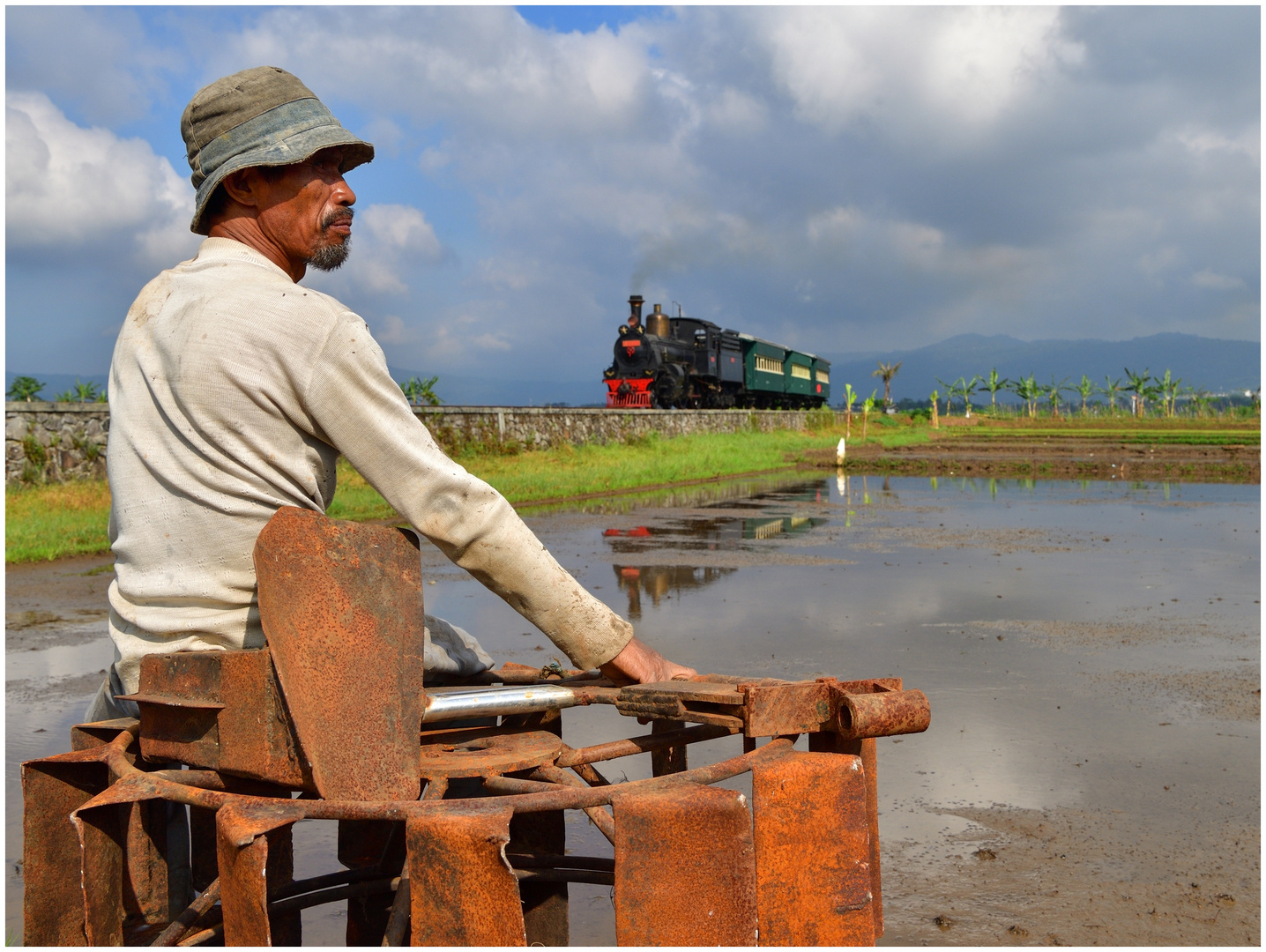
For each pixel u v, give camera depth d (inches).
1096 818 154.6
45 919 54.8
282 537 49.8
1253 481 1004.6
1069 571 408.2
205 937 54.7
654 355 1488.7
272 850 70.1
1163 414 3831.2
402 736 51.7
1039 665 250.1
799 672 237.9
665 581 379.9
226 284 58.2
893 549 478.0
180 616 57.6
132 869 57.4
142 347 59.5
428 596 348.8
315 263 66.3
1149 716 207.2
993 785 168.4
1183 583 381.1
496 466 907.4
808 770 49.8
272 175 62.9
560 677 74.4
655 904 44.8
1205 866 138.1
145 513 58.1
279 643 48.4
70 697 217.3
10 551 435.5
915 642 274.4
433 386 1162.0
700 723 56.5
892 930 118.9
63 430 611.2
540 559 58.6
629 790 46.6
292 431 57.5
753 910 45.8
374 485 56.9
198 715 53.5
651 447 1226.6
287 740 49.5
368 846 79.4
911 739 192.7
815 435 1926.7
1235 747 188.5
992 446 1697.8
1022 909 125.0
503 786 52.5
